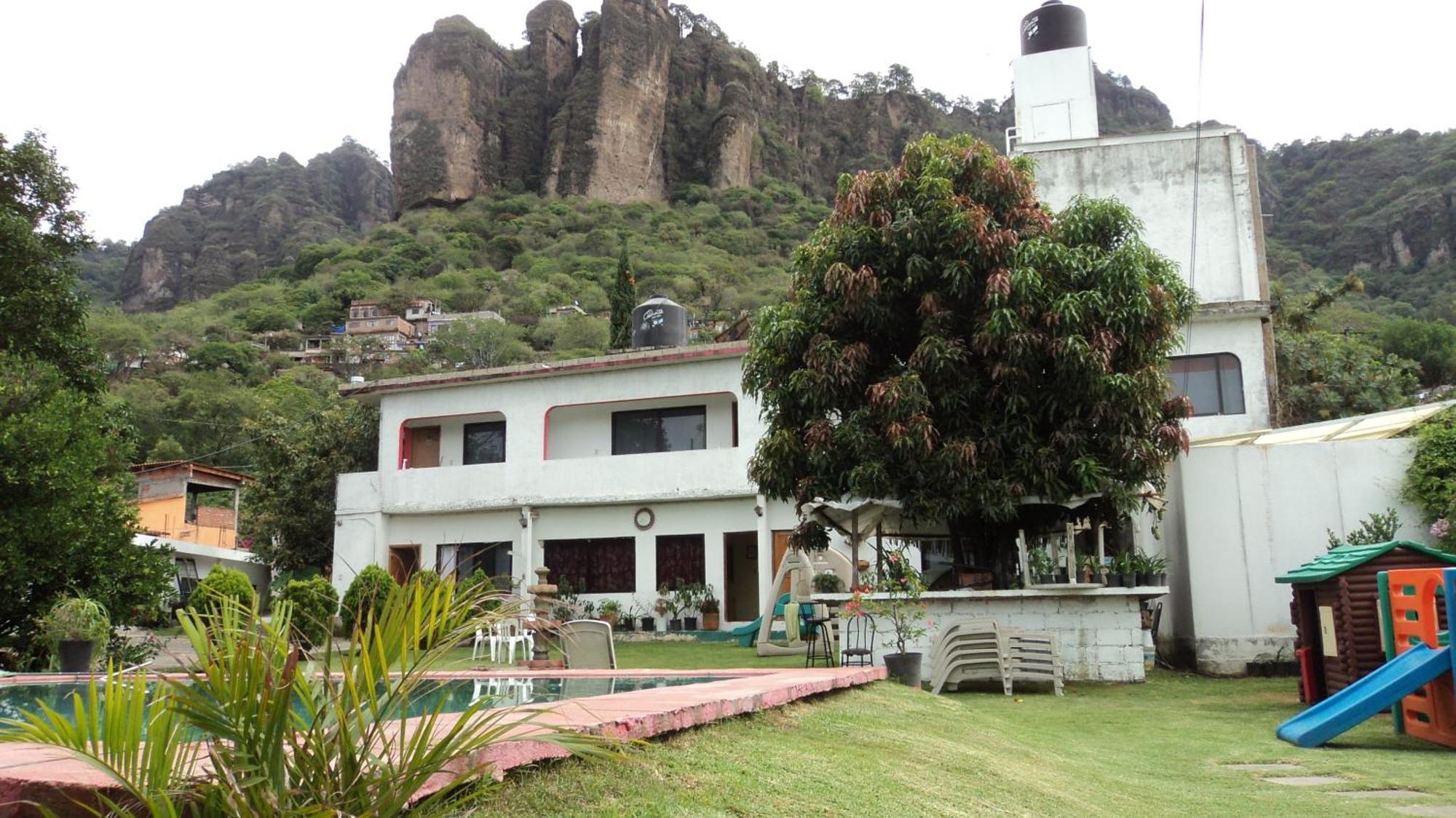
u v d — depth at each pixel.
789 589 18.53
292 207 133.12
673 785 3.15
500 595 2.46
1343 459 13.08
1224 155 21.47
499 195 114.81
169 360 66.94
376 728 2.12
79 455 12.30
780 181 122.81
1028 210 12.70
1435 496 12.30
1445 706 7.38
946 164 12.74
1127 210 12.55
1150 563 12.12
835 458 11.98
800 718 5.06
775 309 13.10
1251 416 18.61
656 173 119.38
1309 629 9.66
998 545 12.86
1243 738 7.92
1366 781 6.07
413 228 108.94
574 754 2.87
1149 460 11.48
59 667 9.54
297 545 25.61
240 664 1.97
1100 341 11.24
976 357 11.94
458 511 22.67
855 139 134.62
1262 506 13.16
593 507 21.98
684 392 21.36
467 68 119.44
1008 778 4.88
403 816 2.17
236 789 1.91
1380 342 39.91
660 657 16.00
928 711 6.82
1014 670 10.96
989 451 11.54
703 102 126.25
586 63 121.56
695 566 21.19
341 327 84.62
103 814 1.96
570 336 67.69
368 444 25.97
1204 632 12.98
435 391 23.31
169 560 13.61
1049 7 25.02
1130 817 4.63
